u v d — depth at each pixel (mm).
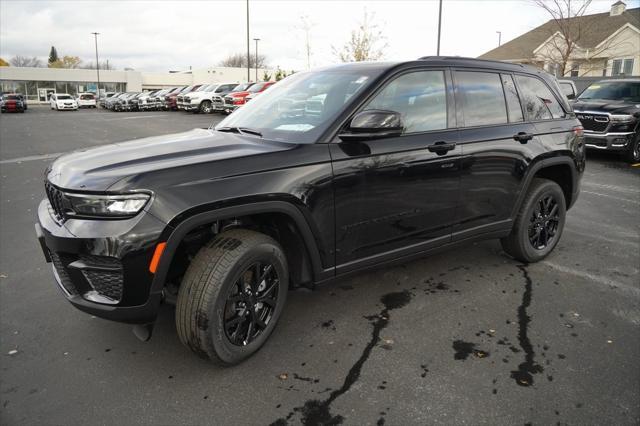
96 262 2338
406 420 2301
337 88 3225
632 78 11461
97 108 48031
